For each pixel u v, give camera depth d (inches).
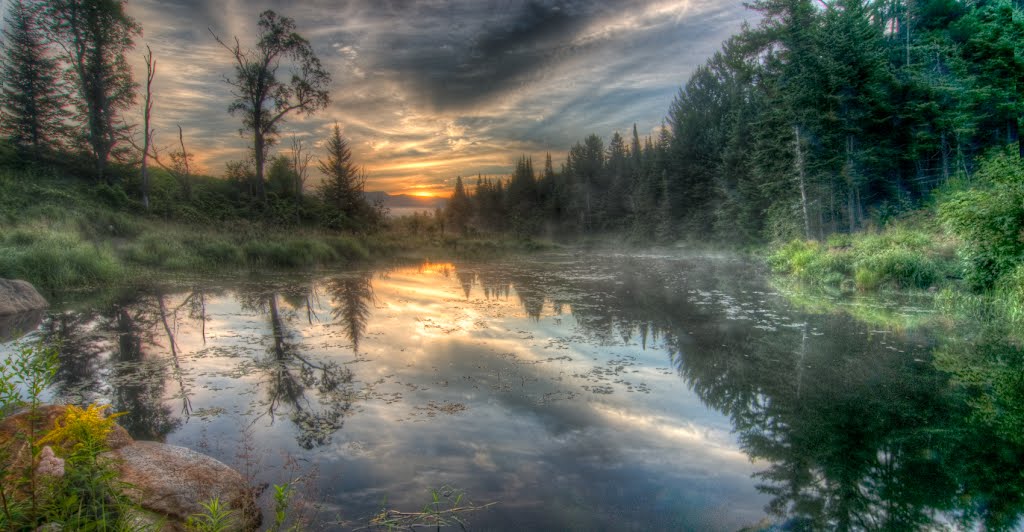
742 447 148.5
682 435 157.9
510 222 2844.5
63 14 922.7
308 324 333.7
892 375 219.1
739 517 109.4
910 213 812.0
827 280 543.5
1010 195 357.4
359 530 102.7
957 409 177.3
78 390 197.0
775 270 716.0
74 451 74.6
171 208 887.7
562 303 429.4
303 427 162.9
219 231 824.9
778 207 984.3
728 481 127.2
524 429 162.6
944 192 736.3
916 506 113.7
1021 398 187.9
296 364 239.3
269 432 158.2
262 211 1021.2
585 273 711.7
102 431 74.2
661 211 1633.9
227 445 147.3
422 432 159.3
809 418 171.2
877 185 1013.2
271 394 196.1
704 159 1488.7
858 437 154.8
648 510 112.7
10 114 940.6
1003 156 378.0
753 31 1102.4
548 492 120.7
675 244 1567.4
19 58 937.5
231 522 98.3
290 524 104.3
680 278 638.5
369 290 501.4
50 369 75.5
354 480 126.0
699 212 1466.5
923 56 962.1
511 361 247.8
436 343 285.0
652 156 1927.9
